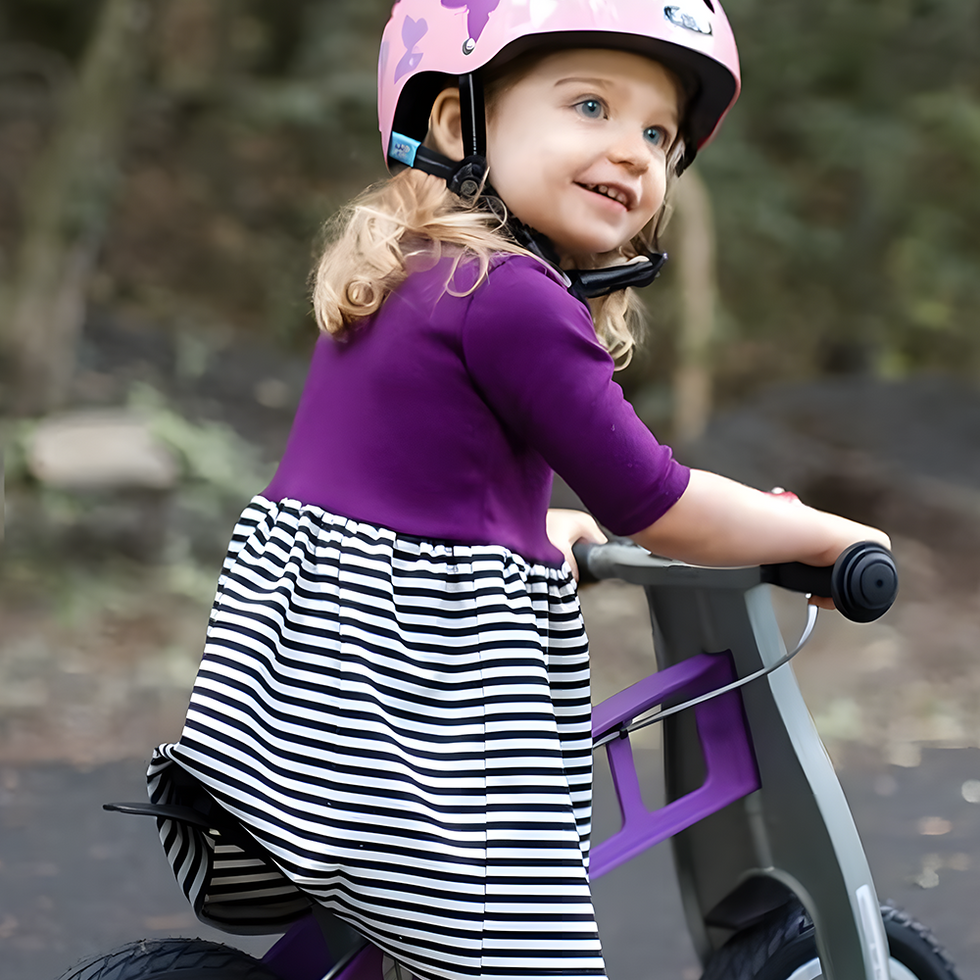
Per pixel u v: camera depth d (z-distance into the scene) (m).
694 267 11.56
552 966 1.81
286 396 11.62
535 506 2.06
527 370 1.94
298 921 2.09
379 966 1.99
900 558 9.65
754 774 2.32
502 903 1.82
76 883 4.29
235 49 13.72
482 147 2.13
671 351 11.70
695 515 2.02
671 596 2.40
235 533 2.08
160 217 13.28
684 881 2.46
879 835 4.91
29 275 9.91
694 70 2.16
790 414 12.23
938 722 6.52
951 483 10.98
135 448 9.00
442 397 1.97
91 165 10.08
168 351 11.83
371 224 2.10
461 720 1.88
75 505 8.65
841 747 6.11
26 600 7.69
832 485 10.90
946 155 13.83
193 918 4.06
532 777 1.87
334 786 1.82
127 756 5.70
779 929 2.39
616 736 2.22
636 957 3.84
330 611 1.90
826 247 13.74
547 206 2.11
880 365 14.00
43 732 5.94
